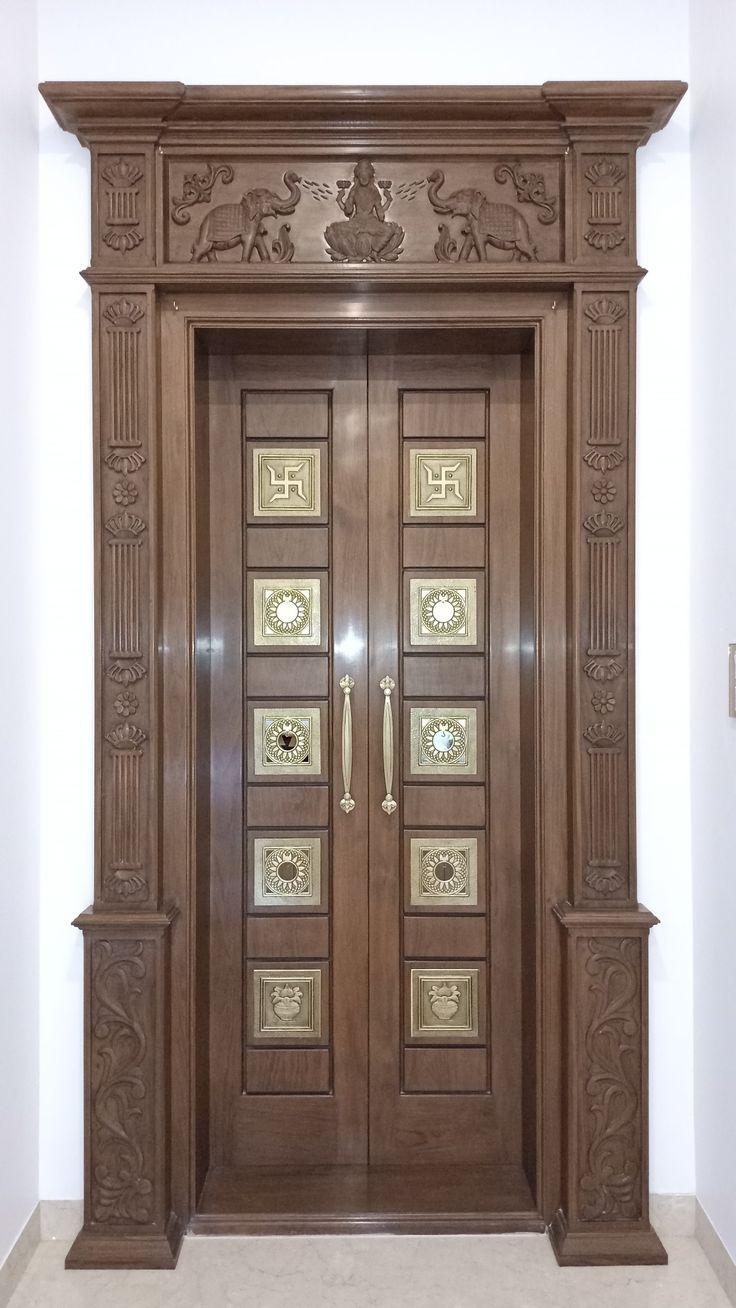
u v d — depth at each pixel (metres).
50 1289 2.20
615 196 2.35
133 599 2.35
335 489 2.66
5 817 2.21
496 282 2.35
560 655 2.42
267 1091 2.66
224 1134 2.65
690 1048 2.44
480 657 2.67
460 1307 2.13
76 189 2.43
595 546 2.36
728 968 2.21
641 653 2.45
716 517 2.28
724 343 2.23
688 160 2.45
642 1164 2.33
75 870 2.43
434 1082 2.66
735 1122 2.17
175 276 2.33
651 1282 2.23
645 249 2.45
